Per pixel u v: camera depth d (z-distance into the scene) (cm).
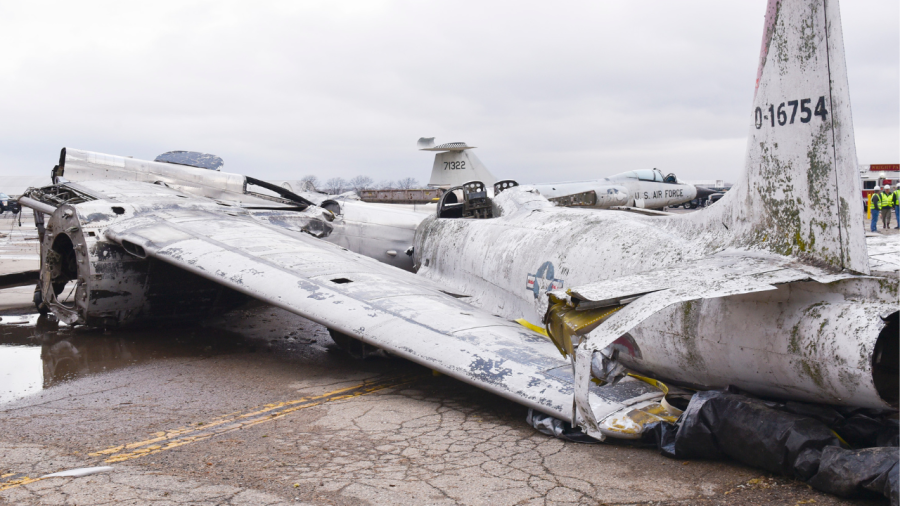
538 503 335
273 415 502
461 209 957
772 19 377
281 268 662
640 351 466
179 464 393
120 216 807
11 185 6731
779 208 384
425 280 797
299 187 2514
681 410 429
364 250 1126
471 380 474
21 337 814
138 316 812
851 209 340
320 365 683
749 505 323
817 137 355
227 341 802
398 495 346
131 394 561
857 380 324
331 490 353
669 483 357
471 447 427
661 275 368
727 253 414
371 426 474
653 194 2278
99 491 348
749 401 379
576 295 336
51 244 839
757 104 396
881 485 302
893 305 324
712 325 402
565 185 2194
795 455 341
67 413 504
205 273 659
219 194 1112
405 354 515
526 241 663
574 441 434
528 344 521
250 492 349
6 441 436
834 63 342
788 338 357
